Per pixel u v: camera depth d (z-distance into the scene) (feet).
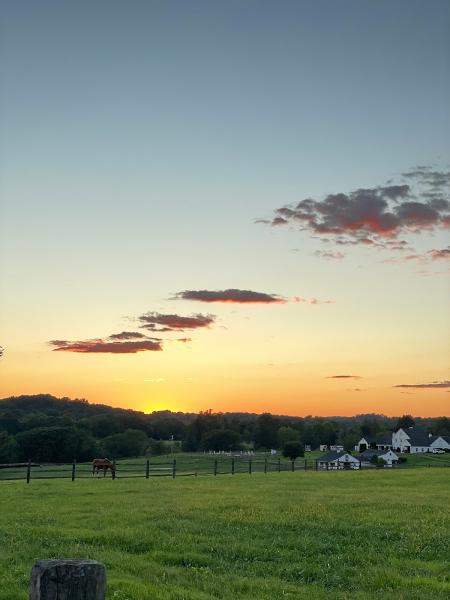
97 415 557.33
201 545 59.00
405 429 632.38
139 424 606.55
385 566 53.47
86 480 143.74
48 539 60.90
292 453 443.32
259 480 144.36
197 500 94.58
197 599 41.55
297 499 96.37
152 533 64.13
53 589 19.80
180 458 359.05
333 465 431.02
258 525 70.08
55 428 375.66
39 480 146.10
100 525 69.62
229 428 648.38
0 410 547.49
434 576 50.55
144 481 139.85
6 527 67.56
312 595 44.19
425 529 68.18
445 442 611.06
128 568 50.26
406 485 129.59
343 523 71.36
